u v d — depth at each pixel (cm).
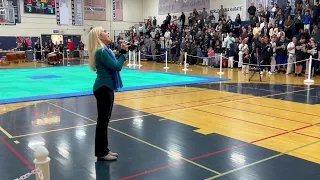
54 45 2466
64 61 2361
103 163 393
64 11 2659
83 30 2764
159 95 897
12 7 2419
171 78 1303
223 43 1781
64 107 726
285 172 363
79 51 2691
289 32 1552
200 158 409
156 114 659
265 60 1461
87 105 749
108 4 2828
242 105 754
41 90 977
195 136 507
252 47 1538
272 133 521
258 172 363
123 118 622
